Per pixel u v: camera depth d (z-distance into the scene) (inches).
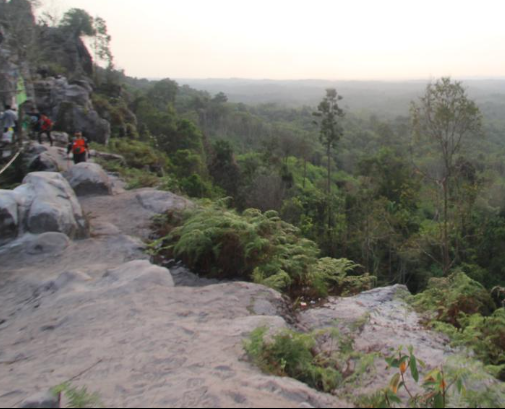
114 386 126.2
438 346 170.7
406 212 1435.8
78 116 1162.6
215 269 261.0
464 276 224.4
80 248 329.7
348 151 4153.5
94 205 455.2
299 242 283.7
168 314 183.3
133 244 331.0
